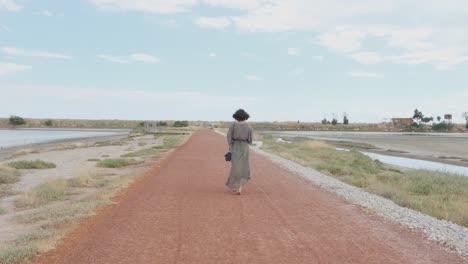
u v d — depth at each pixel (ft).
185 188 41.01
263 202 33.91
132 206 31.65
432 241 23.13
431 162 120.16
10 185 49.52
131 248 20.80
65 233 23.72
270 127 608.60
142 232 23.95
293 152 112.16
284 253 20.22
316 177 53.06
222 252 20.26
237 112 37.37
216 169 59.82
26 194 38.27
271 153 106.52
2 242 22.95
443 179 61.21
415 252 20.79
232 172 37.32
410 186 57.72
